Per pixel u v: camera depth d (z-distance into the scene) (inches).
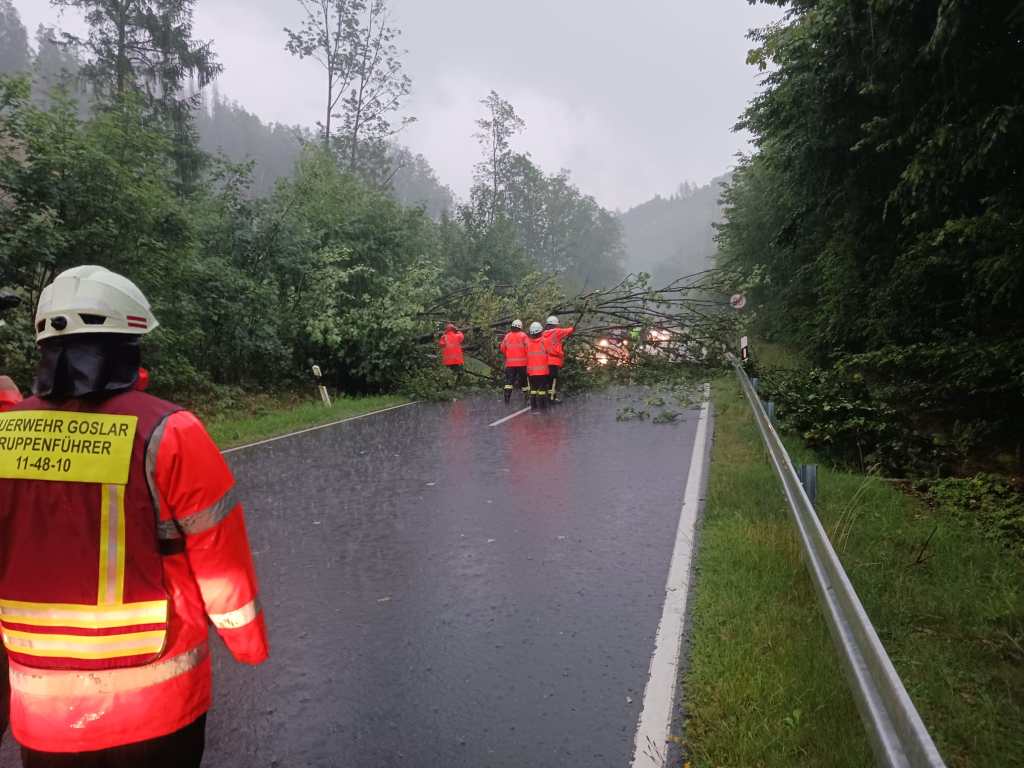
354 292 767.7
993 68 324.2
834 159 524.1
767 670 138.9
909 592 178.5
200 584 66.8
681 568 203.2
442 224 1567.4
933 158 356.8
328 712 135.8
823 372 432.5
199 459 64.6
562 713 132.8
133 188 452.4
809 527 178.2
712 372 712.4
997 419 357.4
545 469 340.5
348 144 1589.6
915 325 468.8
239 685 146.6
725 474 309.0
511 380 617.0
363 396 710.5
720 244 1409.9
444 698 139.6
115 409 63.2
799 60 489.4
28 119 422.0
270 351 632.4
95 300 63.0
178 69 1243.2
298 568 214.1
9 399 102.0
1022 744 119.2
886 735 87.8
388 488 311.9
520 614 177.3
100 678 61.9
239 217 655.1
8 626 63.2
